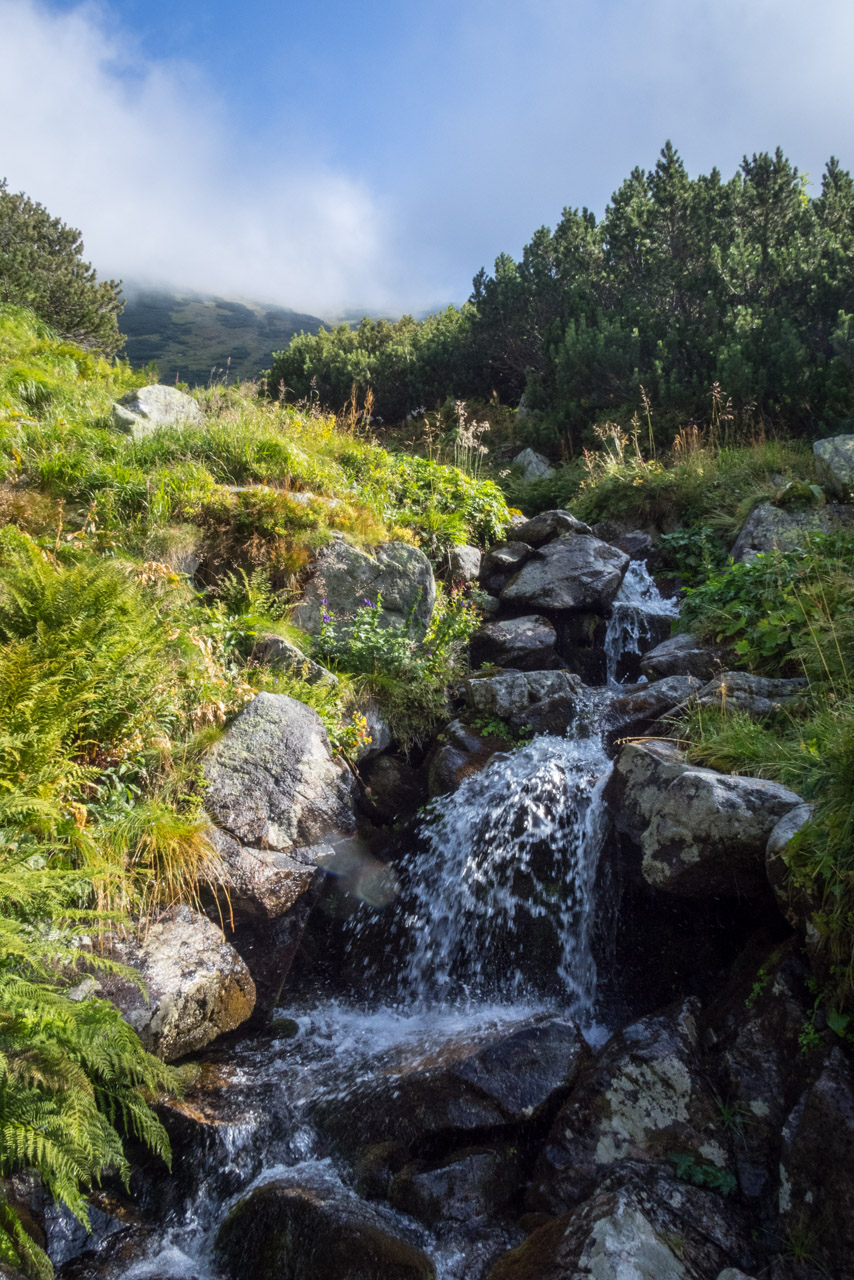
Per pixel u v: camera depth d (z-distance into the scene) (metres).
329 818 4.62
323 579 6.47
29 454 6.91
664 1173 2.80
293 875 4.12
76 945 3.26
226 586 6.12
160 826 3.72
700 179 14.49
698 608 6.98
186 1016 3.38
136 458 7.19
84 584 4.20
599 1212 2.57
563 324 14.52
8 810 2.97
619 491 9.77
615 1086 3.11
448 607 7.29
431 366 16.70
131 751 4.03
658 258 13.64
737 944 3.82
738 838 3.54
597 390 12.82
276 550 6.45
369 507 7.38
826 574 6.23
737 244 12.74
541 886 4.65
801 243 12.23
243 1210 2.93
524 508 11.40
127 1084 2.88
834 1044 2.81
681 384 11.86
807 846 3.06
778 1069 2.95
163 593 5.18
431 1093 3.33
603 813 4.55
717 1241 2.56
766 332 11.06
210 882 3.82
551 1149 3.04
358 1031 4.23
